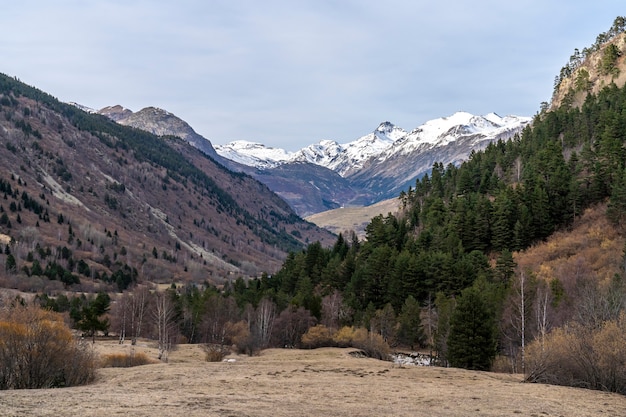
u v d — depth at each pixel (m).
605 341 39.72
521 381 44.31
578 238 115.00
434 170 193.00
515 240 124.06
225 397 28.75
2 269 188.50
